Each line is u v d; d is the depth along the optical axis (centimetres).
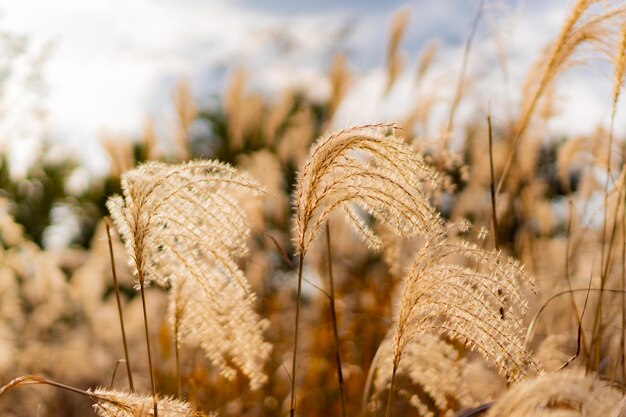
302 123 795
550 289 460
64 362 711
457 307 262
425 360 349
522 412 224
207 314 313
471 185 507
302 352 591
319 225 278
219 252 284
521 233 516
